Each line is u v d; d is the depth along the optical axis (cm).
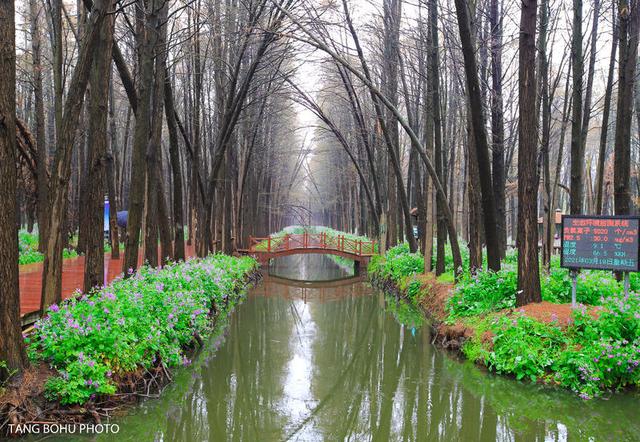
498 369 787
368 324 1335
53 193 708
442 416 695
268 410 729
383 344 1102
